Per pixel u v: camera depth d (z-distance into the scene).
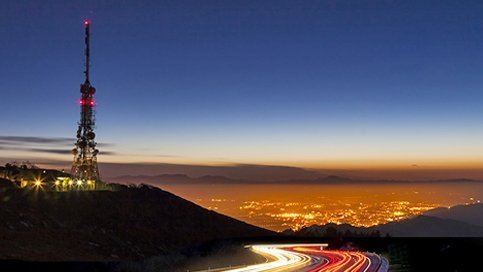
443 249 61.12
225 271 47.50
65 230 93.88
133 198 131.25
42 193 116.81
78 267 50.31
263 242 92.56
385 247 75.88
